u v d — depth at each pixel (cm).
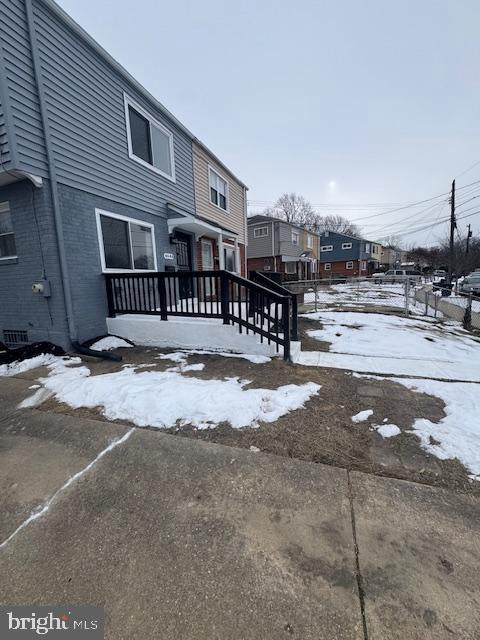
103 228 581
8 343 559
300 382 377
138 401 321
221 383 368
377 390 355
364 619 124
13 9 412
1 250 533
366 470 219
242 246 1320
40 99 448
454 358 481
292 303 535
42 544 164
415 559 150
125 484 210
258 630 121
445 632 119
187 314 528
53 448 255
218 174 1069
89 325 547
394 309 1072
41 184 460
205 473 219
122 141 616
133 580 143
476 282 1788
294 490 200
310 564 148
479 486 201
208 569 147
